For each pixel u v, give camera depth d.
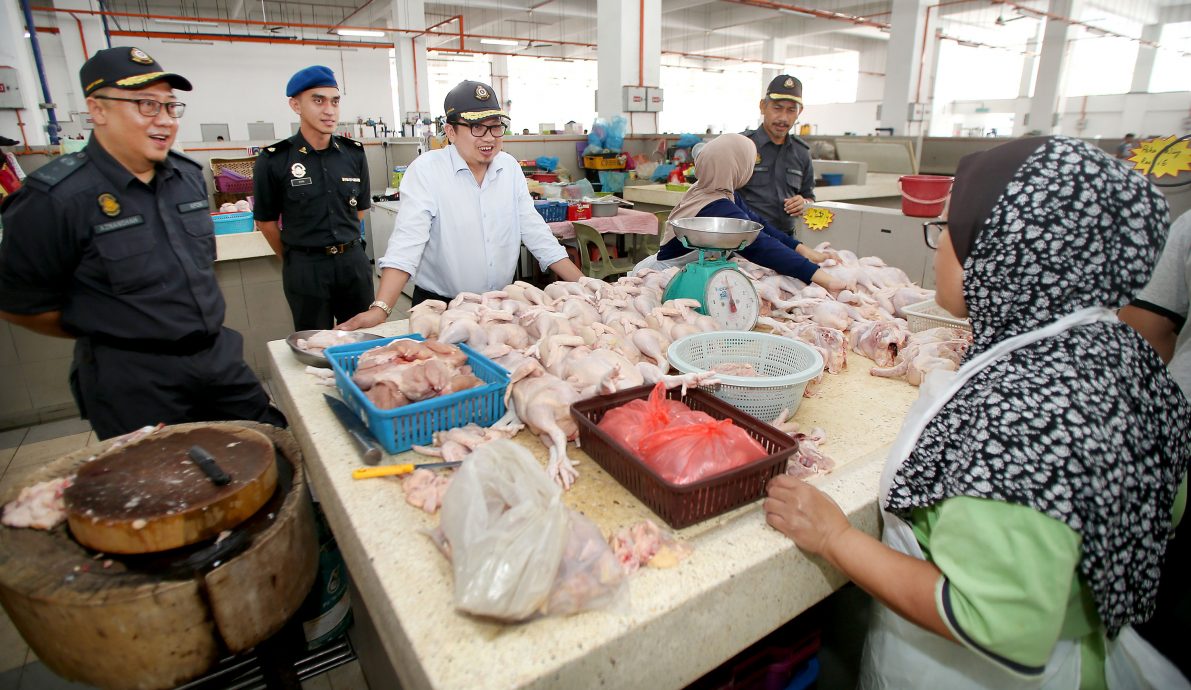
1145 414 0.87
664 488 1.11
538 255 2.79
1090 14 14.05
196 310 2.14
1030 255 0.86
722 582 1.04
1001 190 0.88
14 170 4.05
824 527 1.08
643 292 2.30
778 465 1.22
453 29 17.28
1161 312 1.62
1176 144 2.28
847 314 2.20
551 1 13.89
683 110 24.27
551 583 0.92
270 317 4.35
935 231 1.65
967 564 0.84
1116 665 1.07
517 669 0.86
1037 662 0.82
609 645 0.92
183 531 1.15
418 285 2.75
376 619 1.12
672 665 1.02
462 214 2.56
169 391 2.14
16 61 6.19
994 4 13.13
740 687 1.58
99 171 1.93
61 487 1.29
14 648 2.19
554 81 23.11
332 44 12.88
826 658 1.88
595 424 1.35
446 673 0.85
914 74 10.30
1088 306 0.88
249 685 1.69
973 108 19.62
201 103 13.58
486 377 1.63
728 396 1.50
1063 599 0.78
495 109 2.35
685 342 1.76
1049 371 0.85
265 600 1.21
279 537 1.22
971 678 1.10
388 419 1.35
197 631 1.13
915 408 1.08
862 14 15.19
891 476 1.03
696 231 1.97
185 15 14.30
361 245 3.90
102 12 9.89
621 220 5.46
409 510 1.22
